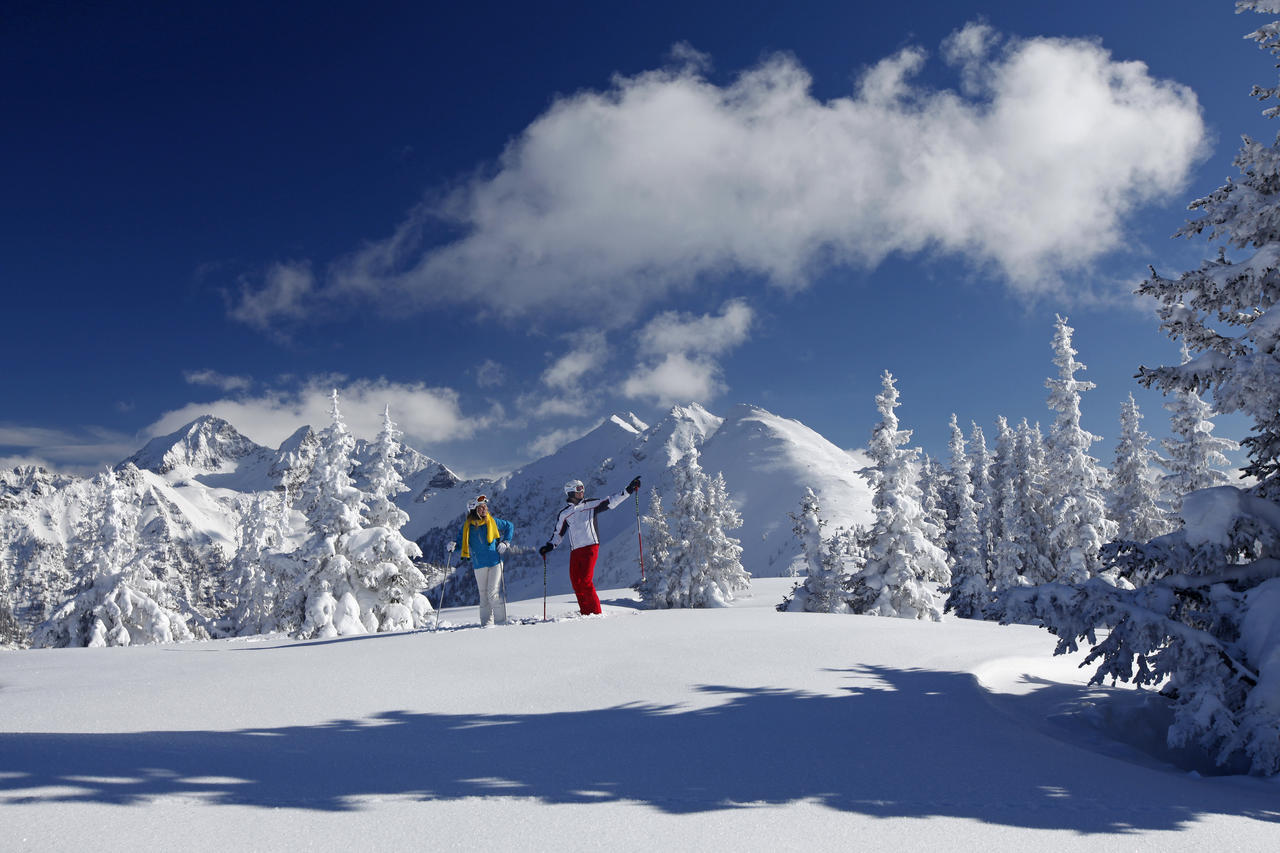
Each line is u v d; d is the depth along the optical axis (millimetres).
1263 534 6438
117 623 30766
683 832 3016
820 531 35344
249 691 5625
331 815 3074
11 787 3104
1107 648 6191
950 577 28578
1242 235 7211
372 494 27156
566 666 6738
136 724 4582
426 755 4074
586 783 3646
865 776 3854
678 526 48656
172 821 2896
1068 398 33031
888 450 29484
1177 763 5664
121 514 32344
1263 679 5285
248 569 48031
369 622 25688
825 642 8125
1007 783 3791
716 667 6812
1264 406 6309
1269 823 3369
